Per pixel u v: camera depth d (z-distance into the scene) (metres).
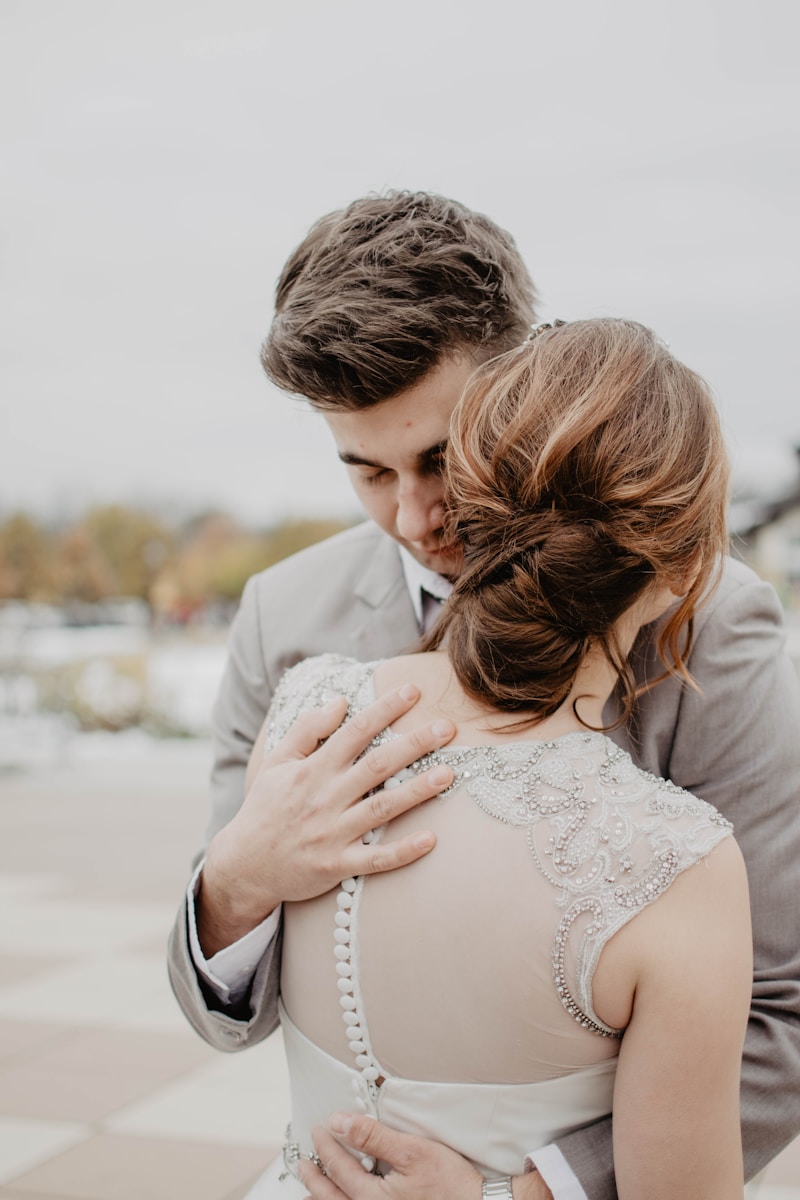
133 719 13.62
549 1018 0.95
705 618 1.38
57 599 40.38
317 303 1.36
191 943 1.17
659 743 1.38
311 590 1.77
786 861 1.30
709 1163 0.94
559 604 1.00
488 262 1.42
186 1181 2.69
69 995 4.11
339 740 1.07
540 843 0.96
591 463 1.01
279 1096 3.22
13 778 10.62
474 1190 0.97
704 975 0.92
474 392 1.12
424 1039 0.99
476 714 1.05
